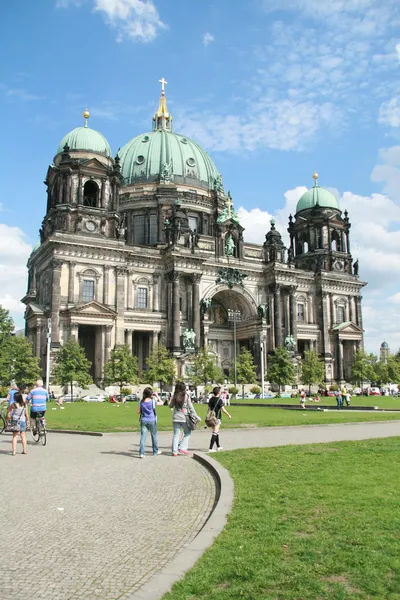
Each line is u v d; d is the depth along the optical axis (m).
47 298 94.44
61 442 30.19
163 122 144.25
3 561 10.81
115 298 95.56
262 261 117.31
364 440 28.22
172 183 121.31
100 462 22.98
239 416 48.78
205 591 8.83
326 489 15.80
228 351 119.00
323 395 105.00
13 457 24.48
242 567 9.71
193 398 84.44
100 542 11.99
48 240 91.12
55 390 86.00
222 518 12.97
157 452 25.34
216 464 20.78
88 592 9.29
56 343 88.38
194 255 104.31
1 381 85.06
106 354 92.44
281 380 105.00
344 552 10.38
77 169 96.50
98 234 96.00
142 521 13.66
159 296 104.12
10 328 85.88
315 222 128.00
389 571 9.49
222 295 116.50
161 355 94.19
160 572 9.81
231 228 115.62
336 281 124.69
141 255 102.62
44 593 9.25
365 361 117.56
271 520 12.68
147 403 24.81
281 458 22.06
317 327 122.31
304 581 9.09
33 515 14.29
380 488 15.79
